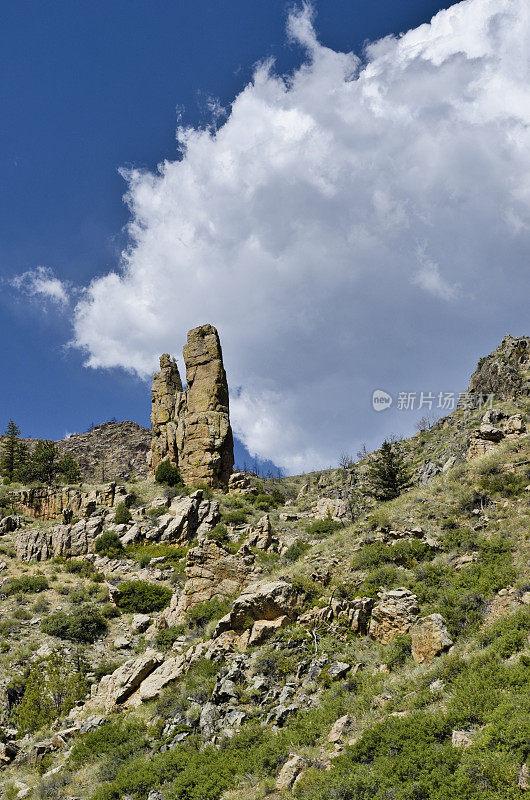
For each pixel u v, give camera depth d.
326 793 16.92
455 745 16.45
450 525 33.56
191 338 88.38
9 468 103.75
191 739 23.48
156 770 22.25
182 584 51.25
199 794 20.03
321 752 19.69
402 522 36.06
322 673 24.33
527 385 79.38
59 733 29.31
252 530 57.50
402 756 17.08
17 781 26.22
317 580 32.59
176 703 26.70
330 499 63.50
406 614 25.38
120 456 170.75
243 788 19.72
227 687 25.59
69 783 24.34
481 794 14.19
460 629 23.27
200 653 30.30
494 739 15.78
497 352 98.31
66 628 44.34
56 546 62.09
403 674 22.22
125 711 29.36
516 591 24.11
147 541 61.97
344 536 37.97
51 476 99.38
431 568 29.06
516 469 35.78
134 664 32.69
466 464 40.25
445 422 92.81
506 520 31.22
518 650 19.83
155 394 89.06
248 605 30.75
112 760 24.48
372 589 29.44
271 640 28.22
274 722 22.72
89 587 52.69
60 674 37.62
